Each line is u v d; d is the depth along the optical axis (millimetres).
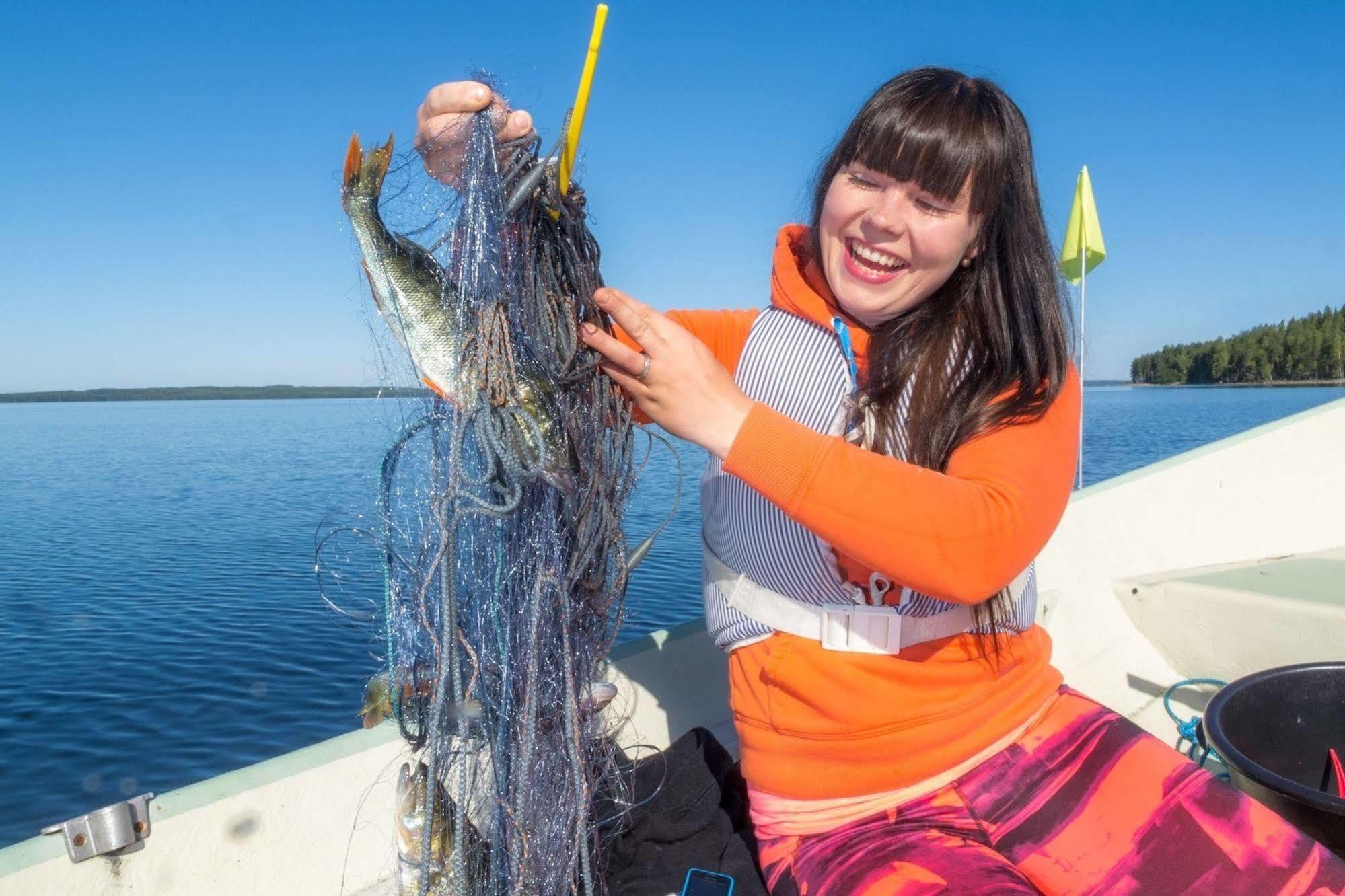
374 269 1266
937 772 1438
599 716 1616
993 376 1405
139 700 8797
